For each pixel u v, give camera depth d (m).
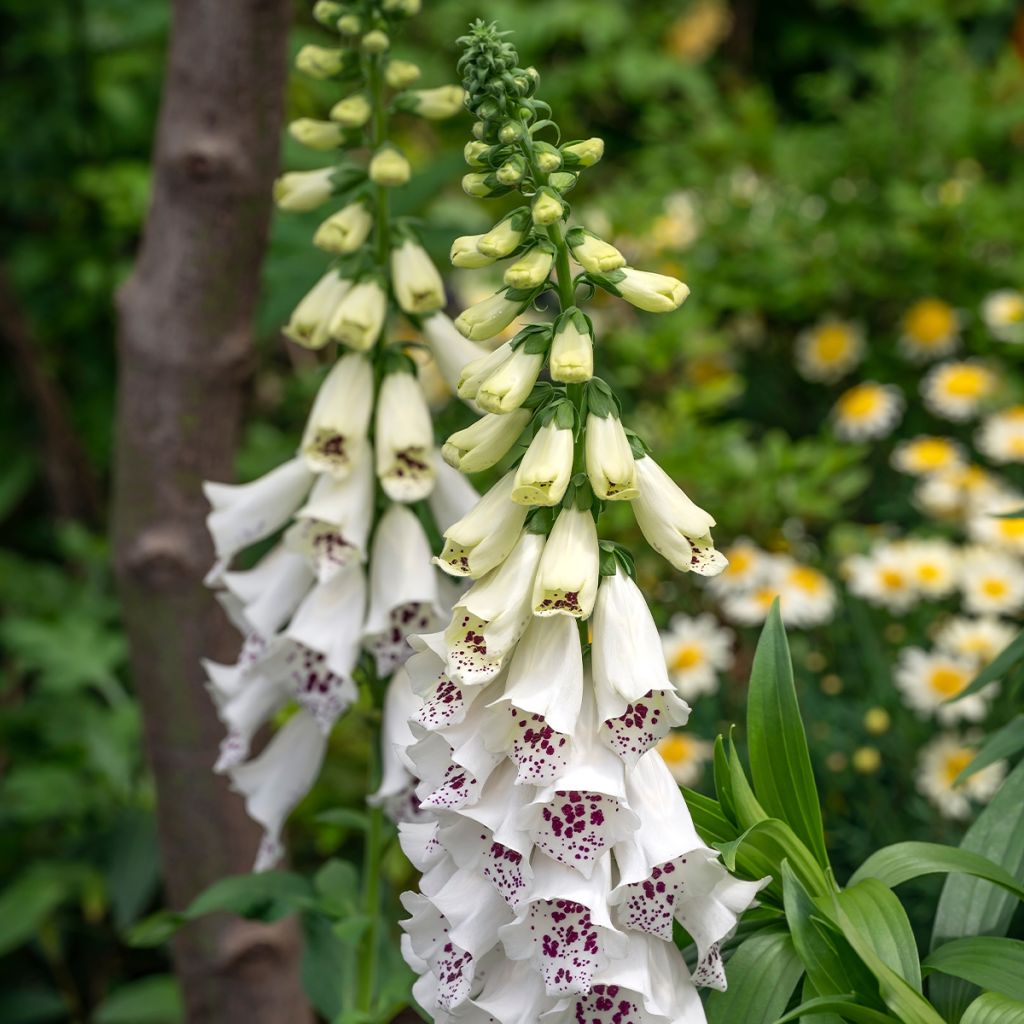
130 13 1.73
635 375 1.52
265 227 1.04
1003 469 1.66
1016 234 1.78
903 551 1.33
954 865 0.72
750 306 1.76
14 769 1.55
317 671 0.88
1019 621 1.39
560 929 0.66
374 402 0.89
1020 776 0.77
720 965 0.68
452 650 0.67
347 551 0.87
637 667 0.66
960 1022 0.68
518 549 0.68
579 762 0.66
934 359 1.79
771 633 0.73
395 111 0.90
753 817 0.71
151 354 1.05
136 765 1.55
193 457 1.06
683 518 0.68
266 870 0.97
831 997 0.68
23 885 1.44
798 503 1.42
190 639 1.08
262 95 1.01
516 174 0.66
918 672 1.19
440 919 0.69
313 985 0.99
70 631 1.54
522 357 0.67
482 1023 0.69
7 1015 1.46
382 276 0.87
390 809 0.89
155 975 1.56
